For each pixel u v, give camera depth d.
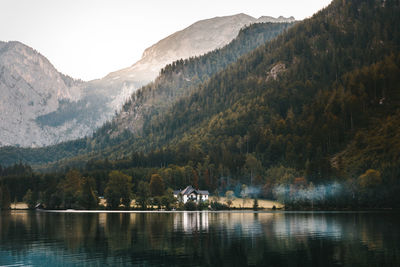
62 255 83.12
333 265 72.31
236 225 135.12
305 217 166.62
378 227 125.44
